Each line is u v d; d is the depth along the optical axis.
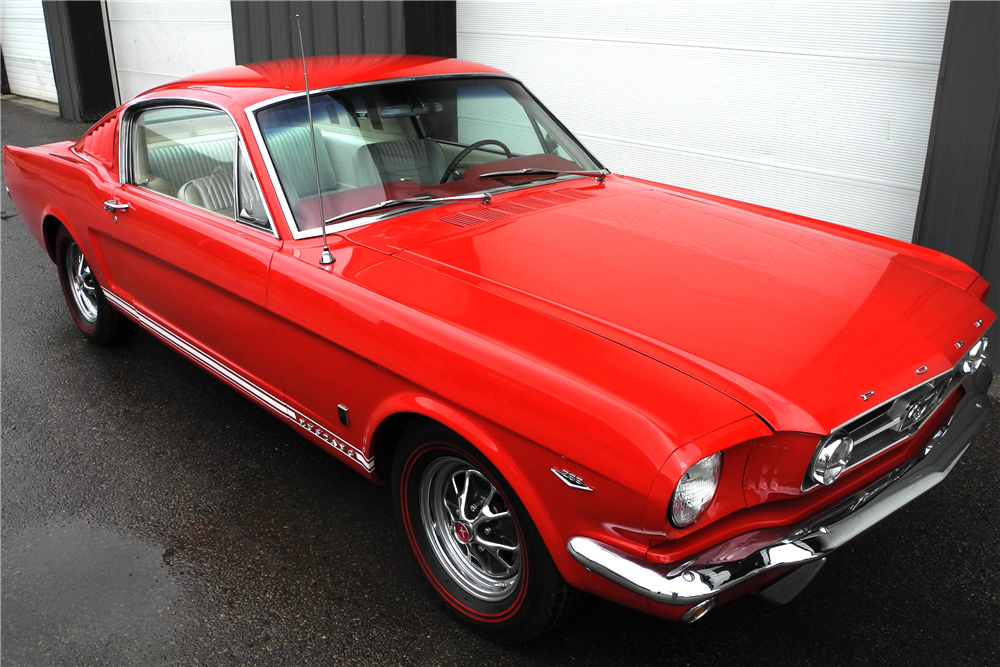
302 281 2.61
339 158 2.93
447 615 2.55
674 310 2.23
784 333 2.13
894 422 2.12
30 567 2.78
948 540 2.88
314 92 3.02
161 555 2.85
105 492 3.22
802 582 1.99
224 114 3.02
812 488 1.95
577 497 1.93
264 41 8.69
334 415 2.70
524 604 2.23
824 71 4.95
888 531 2.93
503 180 3.25
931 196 4.25
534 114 3.58
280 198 2.80
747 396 1.88
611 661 2.35
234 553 2.86
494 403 2.04
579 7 6.05
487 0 6.70
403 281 2.45
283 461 3.44
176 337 3.52
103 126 3.96
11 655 2.40
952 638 2.41
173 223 3.20
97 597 2.64
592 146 6.39
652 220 2.94
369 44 7.39
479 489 2.39
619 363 1.98
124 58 11.57
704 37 5.42
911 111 4.67
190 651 2.41
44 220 4.33
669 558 1.85
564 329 2.14
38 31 12.95
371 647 2.42
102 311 4.25
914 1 4.48
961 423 2.46
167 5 10.34
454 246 2.66
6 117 12.16
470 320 2.22
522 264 2.52
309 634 2.47
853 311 2.27
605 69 6.06
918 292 2.43
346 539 2.93
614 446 1.82
